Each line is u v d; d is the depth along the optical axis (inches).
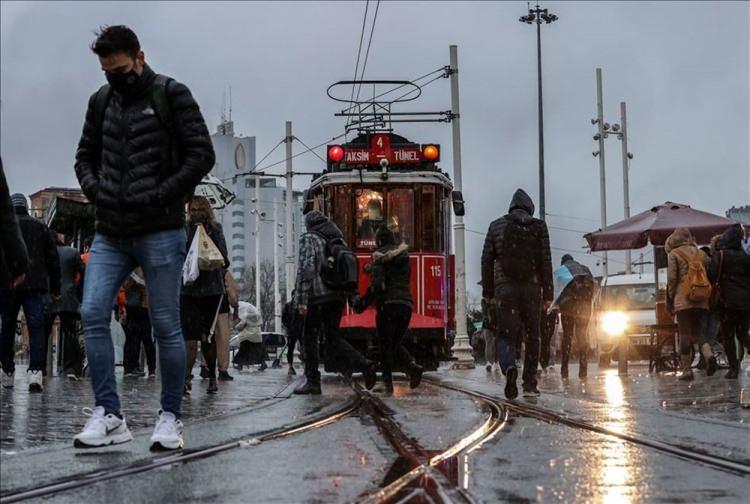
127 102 246.5
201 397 449.4
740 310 604.4
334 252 480.7
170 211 245.4
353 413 350.0
